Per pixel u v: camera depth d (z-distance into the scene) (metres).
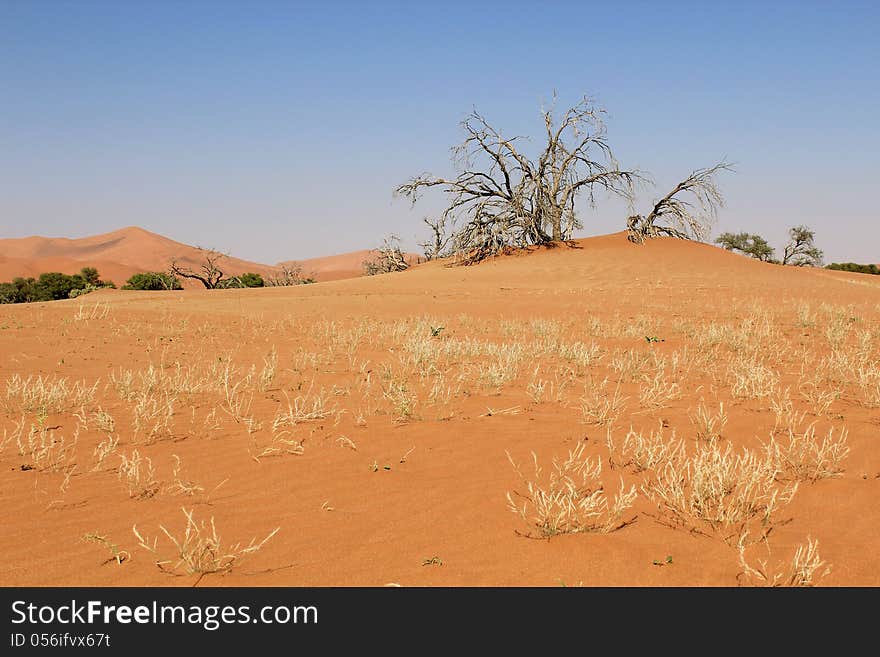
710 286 36.38
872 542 4.05
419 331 16.08
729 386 9.29
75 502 4.79
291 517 4.59
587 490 5.02
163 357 11.71
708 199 56.22
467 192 58.03
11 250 174.25
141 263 157.75
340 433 6.72
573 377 9.88
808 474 5.25
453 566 3.85
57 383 8.98
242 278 80.44
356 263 183.00
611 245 57.66
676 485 4.78
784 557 3.87
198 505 4.79
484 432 6.73
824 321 18.98
